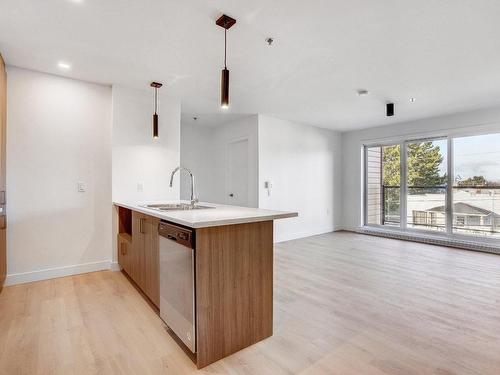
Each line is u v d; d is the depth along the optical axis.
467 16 2.11
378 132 6.05
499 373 1.64
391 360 1.77
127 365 1.72
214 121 5.63
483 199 4.74
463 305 2.56
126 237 3.26
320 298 2.73
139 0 1.92
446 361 1.75
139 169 3.67
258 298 1.99
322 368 1.70
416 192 5.58
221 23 2.18
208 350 1.74
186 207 2.93
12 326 2.15
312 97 4.07
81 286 2.96
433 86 3.61
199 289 1.71
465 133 4.86
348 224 6.62
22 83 3.03
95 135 3.46
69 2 1.93
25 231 3.05
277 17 2.13
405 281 3.20
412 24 2.22
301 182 5.80
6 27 2.23
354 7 2.01
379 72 3.18
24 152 3.04
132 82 3.43
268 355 1.83
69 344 1.93
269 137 5.21
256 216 1.90
